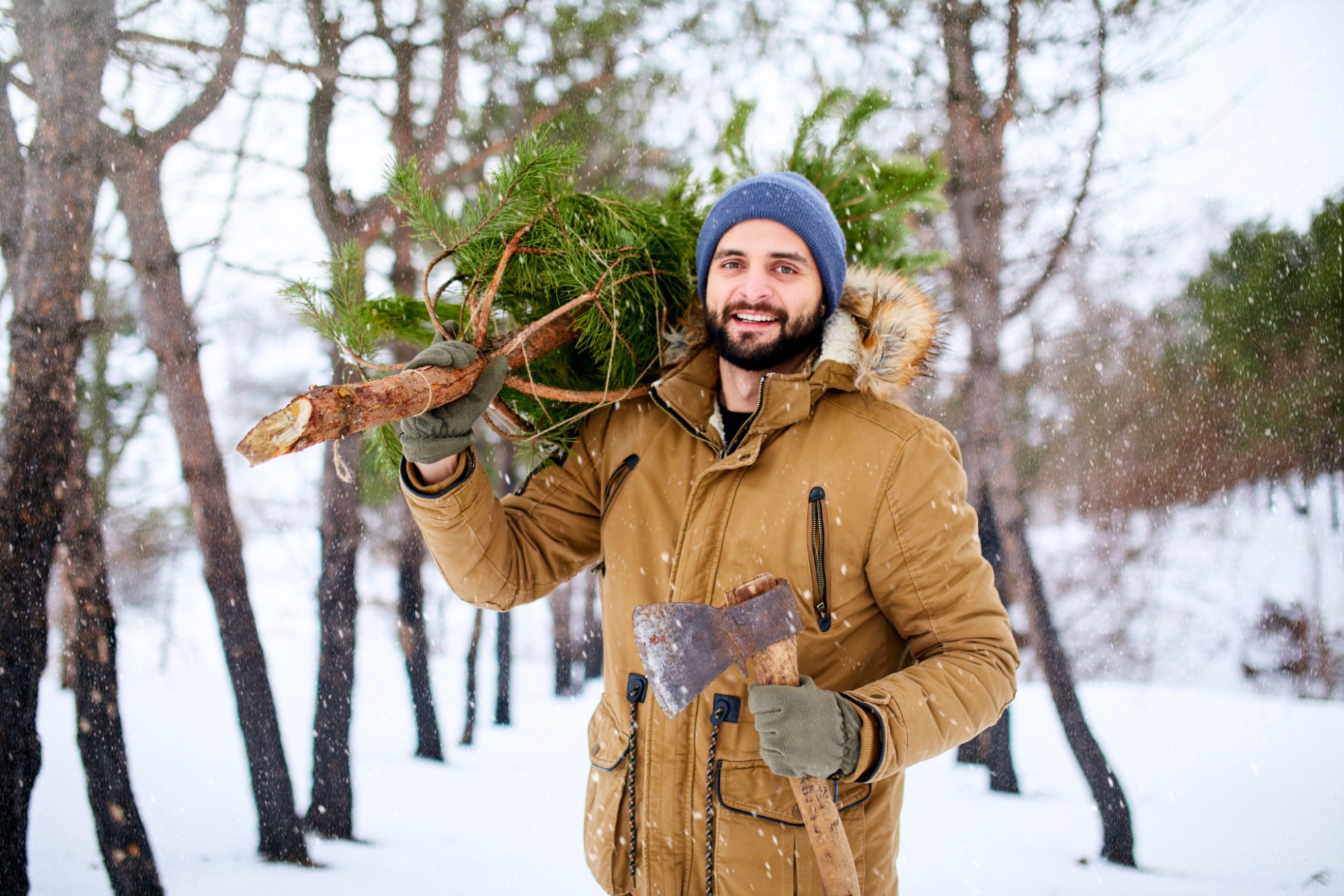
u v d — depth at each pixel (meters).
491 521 1.45
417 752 7.21
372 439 1.71
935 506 1.34
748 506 1.39
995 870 4.66
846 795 1.30
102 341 6.20
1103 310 9.85
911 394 1.61
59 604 8.79
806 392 1.41
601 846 1.43
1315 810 5.62
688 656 1.18
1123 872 4.64
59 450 3.67
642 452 1.54
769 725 1.12
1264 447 10.84
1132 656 10.88
